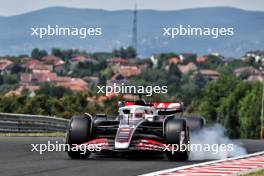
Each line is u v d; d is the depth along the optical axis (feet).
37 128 292.61
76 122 140.97
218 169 122.11
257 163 135.54
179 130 139.13
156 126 147.64
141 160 138.92
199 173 114.62
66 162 131.64
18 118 275.39
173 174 112.68
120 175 110.22
